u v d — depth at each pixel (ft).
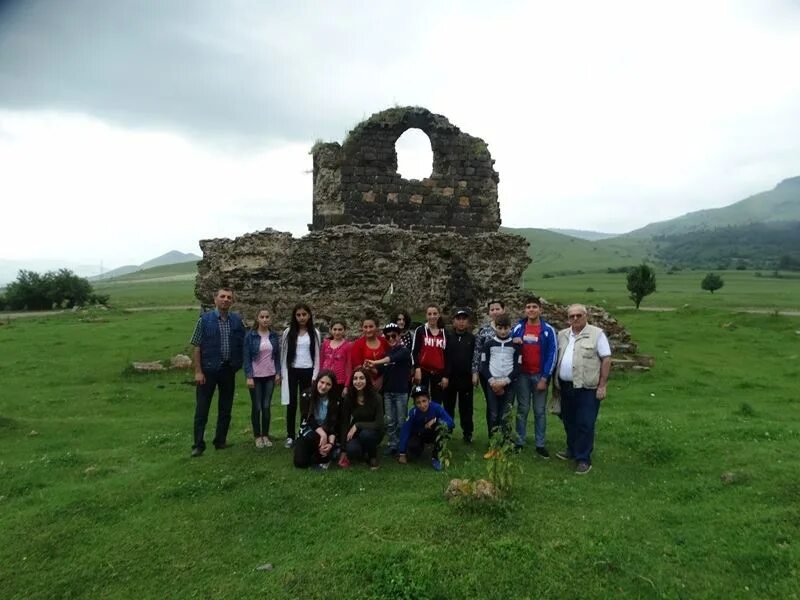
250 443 36.86
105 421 46.80
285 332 36.40
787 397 54.39
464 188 83.15
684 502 26.76
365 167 81.00
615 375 64.03
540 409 33.86
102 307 179.42
